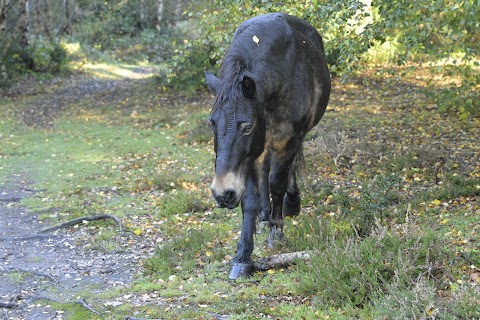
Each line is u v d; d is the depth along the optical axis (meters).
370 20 19.61
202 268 6.72
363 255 5.70
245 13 9.12
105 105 22.08
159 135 15.96
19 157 14.45
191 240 7.43
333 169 10.34
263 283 6.02
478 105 13.49
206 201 9.36
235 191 5.33
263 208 7.10
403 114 14.52
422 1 8.65
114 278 6.75
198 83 22.23
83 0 42.03
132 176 11.85
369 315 5.06
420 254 5.72
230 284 6.12
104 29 43.78
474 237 6.59
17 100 24.58
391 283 5.41
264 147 5.73
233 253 7.07
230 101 5.35
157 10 45.41
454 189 8.30
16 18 32.31
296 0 8.89
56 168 13.07
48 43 34.72
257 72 5.75
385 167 9.95
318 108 6.89
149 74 32.75
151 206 9.62
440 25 10.23
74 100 24.09
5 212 9.93
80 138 16.48
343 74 9.34
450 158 10.05
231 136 5.32
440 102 13.59
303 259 6.23
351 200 8.08
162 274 6.65
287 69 6.08
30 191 11.30
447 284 5.39
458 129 12.29
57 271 7.07
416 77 19.09
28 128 18.72
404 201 8.20
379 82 19.23
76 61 35.38
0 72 27.08
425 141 11.55
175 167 12.27
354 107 16.12
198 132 15.12
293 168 7.28
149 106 20.83
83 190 11.05
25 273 7.02
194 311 5.55
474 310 4.75
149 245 7.81
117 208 9.62
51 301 6.12
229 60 5.69
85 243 8.11
